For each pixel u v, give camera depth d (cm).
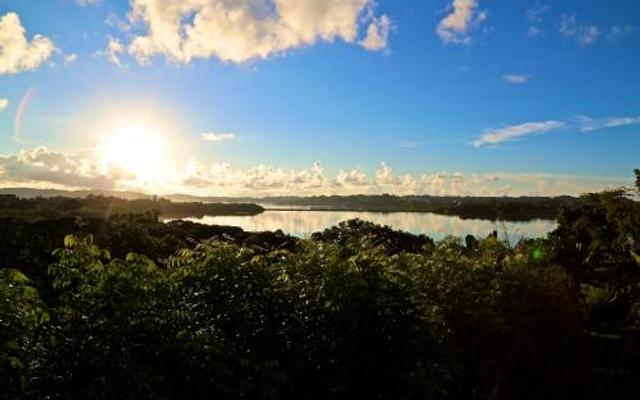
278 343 495
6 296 365
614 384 1030
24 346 374
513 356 865
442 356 612
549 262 1142
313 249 562
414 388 519
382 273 562
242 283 489
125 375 378
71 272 417
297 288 514
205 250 509
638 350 1152
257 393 452
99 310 402
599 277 1441
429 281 764
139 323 409
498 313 746
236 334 471
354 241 642
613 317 1343
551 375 935
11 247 1538
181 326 436
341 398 506
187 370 414
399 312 545
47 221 2064
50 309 402
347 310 508
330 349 498
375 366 522
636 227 1434
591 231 1727
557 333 930
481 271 793
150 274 431
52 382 376
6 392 360
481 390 804
